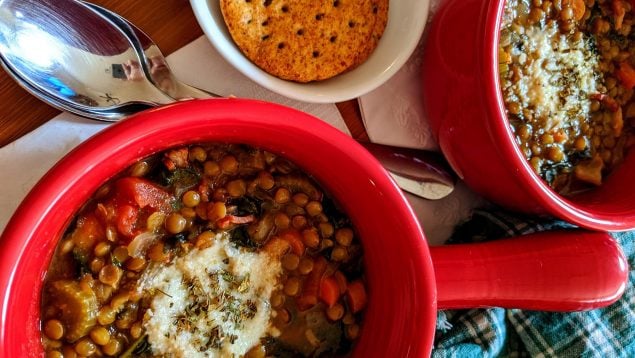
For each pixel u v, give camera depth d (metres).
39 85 0.16
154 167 0.15
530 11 0.18
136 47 0.17
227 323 0.16
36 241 0.13
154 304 0.15
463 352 0.19
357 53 0.17
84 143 0.13
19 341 0.13
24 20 0.15
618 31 0.19
